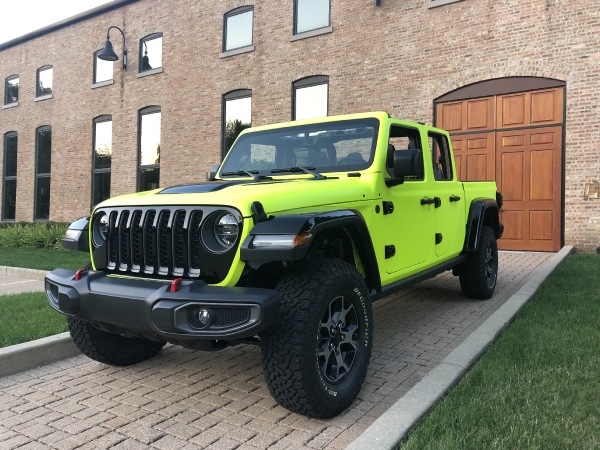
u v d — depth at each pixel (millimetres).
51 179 17922
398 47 10938
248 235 2639
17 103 19078
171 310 2551
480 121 10148
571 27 9156
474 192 5633
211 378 3594
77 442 2682
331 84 11805
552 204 9469
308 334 2658
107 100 16250
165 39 14867
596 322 4246
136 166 15539
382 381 3457
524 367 3297
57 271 3293
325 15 12086
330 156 4000
